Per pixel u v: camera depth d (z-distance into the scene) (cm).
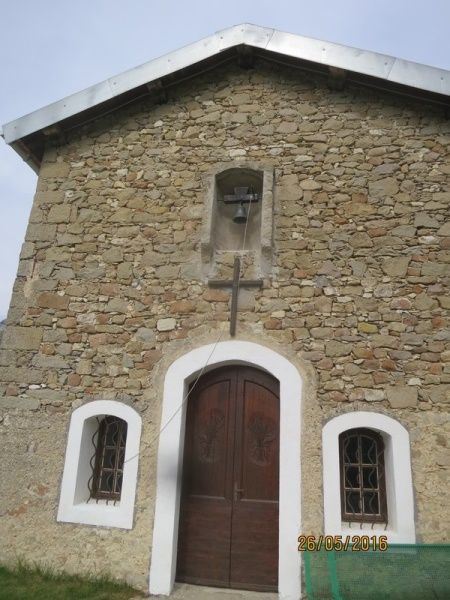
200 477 463
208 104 564
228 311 485
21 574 431
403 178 500
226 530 447
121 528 438
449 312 454
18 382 491
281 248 495
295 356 459
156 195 536
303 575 403
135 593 414
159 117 568
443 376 436
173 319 490
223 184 553
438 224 480
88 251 526
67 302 511
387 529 417
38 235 540
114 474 477
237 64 573
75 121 569
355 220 493
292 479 426
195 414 480
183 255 510
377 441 445
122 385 477
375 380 443
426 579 373
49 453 467
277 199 512
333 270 481
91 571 430
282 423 442
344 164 514
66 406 479
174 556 434
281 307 477
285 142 533
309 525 413
